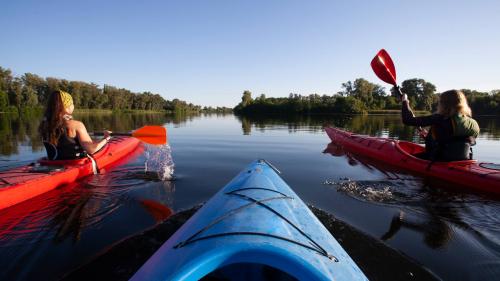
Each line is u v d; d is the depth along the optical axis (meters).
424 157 4.60
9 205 2.88
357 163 5.29
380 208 3.01
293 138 9.30
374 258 2.10
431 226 2.60
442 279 1.88
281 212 1.76
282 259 1.12
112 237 2.31
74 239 2.28
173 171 4.50
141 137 4.58
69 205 2.95
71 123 3.79
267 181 2.55
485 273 1.93
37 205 2.93
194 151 6.54
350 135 7.32
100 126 14.40
